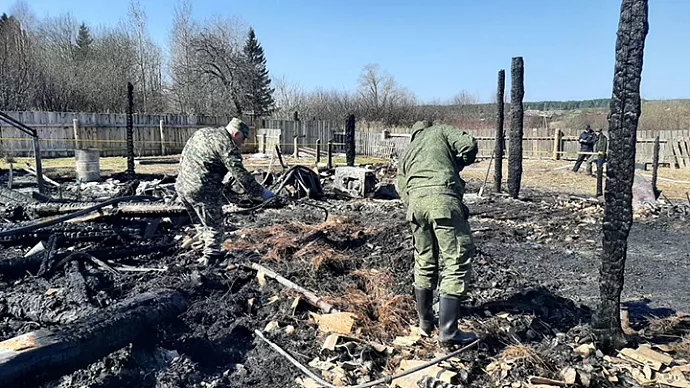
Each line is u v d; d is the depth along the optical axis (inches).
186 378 129.7
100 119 919.0
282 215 344.2
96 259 209.2
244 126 203.8
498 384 125.4
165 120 1013.2
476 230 311.3
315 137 1215.6
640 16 128.6
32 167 606.9
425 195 142.3
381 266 211.0
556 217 354.6
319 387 123.6
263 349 145.3
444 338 140.6
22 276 198.4
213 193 204.2
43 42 1706.4
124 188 422.6
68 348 118.7
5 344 116.5
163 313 149.2
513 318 163.6
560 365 134.9
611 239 140.1
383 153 1052.5
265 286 185.3
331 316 155.9
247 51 1899.6
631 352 140.1
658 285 215.9
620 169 136.3
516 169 446.9
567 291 205.2
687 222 349.4
